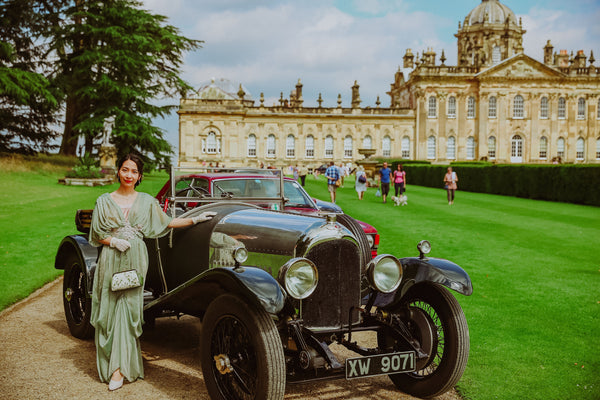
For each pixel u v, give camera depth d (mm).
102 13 44938
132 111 45969
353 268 4523
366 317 4781
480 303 7859
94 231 4672
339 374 4262
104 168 37406
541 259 11297
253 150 74375
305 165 74938
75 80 44969
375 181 39438
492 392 4816
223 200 5941
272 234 4582
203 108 72562
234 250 4129
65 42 44688
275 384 3889
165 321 6906
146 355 5578
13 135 46281
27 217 16234
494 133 75875
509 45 82438
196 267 5148
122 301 4707
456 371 4523
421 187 41281
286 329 4289
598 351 5922
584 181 26031
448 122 75688
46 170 37125
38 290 8273
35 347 5684
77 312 6156
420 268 4738
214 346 4367
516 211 21984
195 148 72875
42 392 4512
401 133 76000
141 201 4863
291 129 74750
